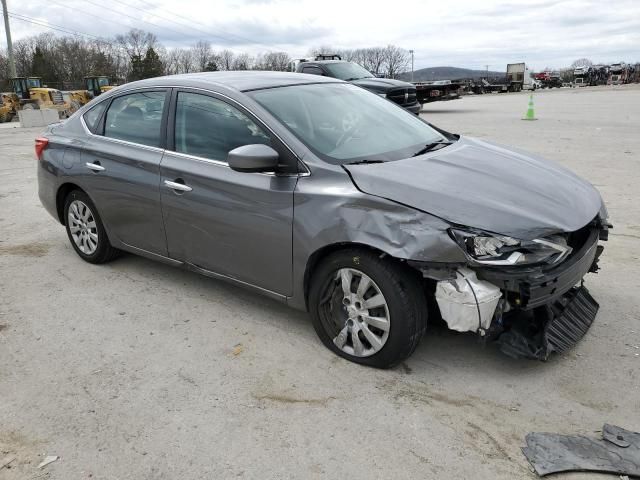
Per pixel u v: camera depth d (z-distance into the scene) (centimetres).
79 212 509
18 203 773
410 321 309
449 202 300
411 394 307
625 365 328
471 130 1428
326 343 352
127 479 252
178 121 414
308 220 330
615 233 560
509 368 330
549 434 272
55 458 266
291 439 275
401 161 352
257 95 384
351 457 261
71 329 394
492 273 286
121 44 8856
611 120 1584
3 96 3381
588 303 371
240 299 436
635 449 259
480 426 280
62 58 8356
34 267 517
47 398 314
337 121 391
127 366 345
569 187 353
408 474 250
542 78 6975
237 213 366
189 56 9019
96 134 482
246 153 331
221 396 312
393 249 296
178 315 411
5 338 384
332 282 339
